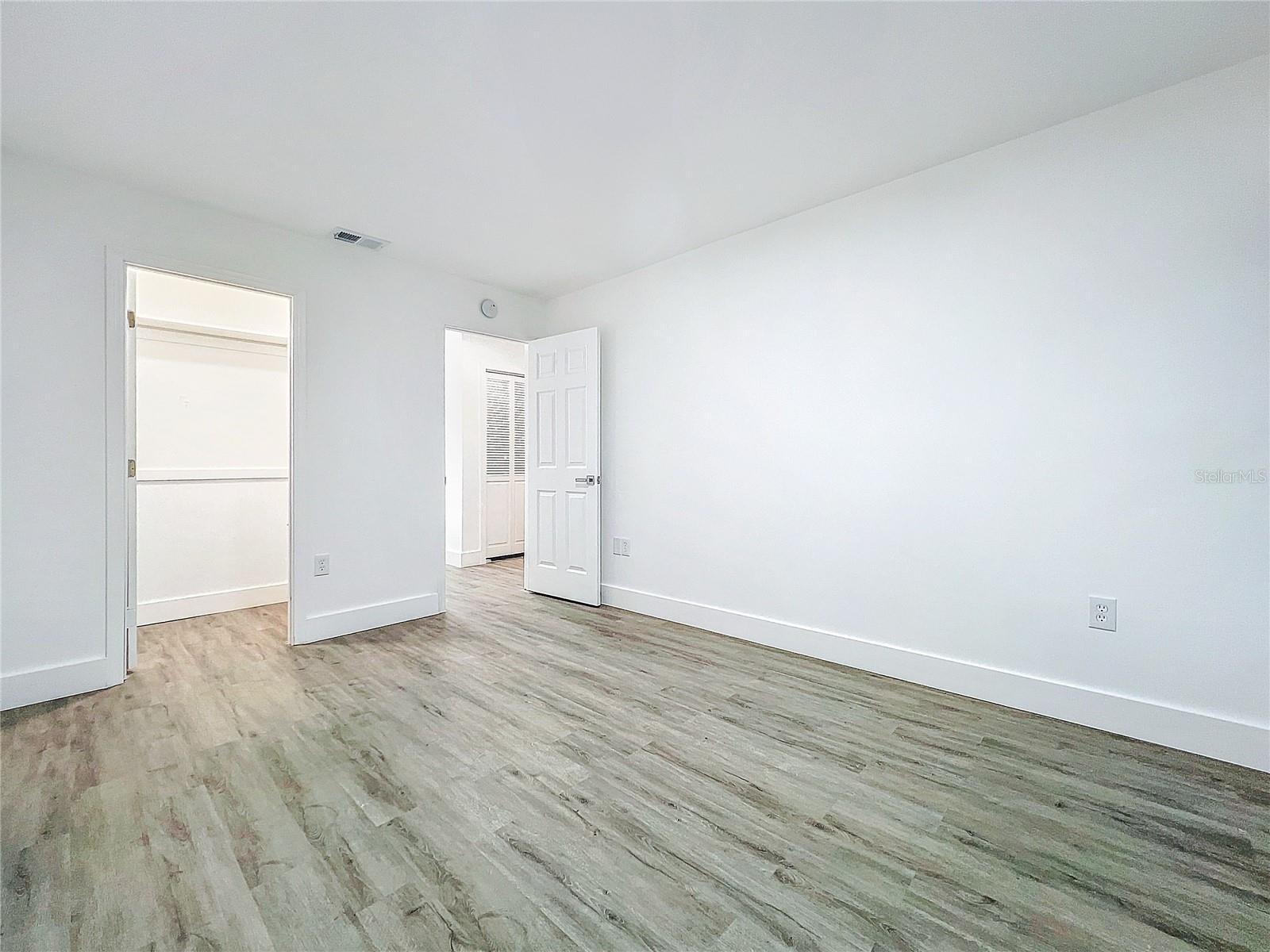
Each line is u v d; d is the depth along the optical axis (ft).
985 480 7.95
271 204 9.23
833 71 6.23
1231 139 6.26
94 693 8.21
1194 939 3.97
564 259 11.84
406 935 3.99
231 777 6.01
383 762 6.32
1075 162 7.20
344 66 6.06
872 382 9.04
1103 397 7.06
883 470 8.94
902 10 5.36
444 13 5.31
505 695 8.20
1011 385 7.71
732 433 10.93
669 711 7.68
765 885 4.49
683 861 4.77
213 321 12.72
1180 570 6.60
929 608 8.51
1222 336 6.33
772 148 7.77
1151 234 6.72
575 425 13.56
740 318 10.74
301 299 10.33
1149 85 6.55
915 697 8.13
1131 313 6.86
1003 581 7.83
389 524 11.65
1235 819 5.32
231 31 5.51
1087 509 7.19
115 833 5.07
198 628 11.41
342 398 10.91
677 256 11.75
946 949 3.89
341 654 9.92
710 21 5.48
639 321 12.55
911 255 8.57
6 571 7.64
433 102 6.71
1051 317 7.40
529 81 6.35
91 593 8.27
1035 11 5.38
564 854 4.84
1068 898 4.36
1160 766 6.25
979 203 7.93
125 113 6.82
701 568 11.50
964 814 5.41
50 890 4.37
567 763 6.32
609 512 13.33
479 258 11.73
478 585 15.67
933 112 7.02
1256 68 6.13
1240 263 6.23
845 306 9.32
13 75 6.10
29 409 7.78
